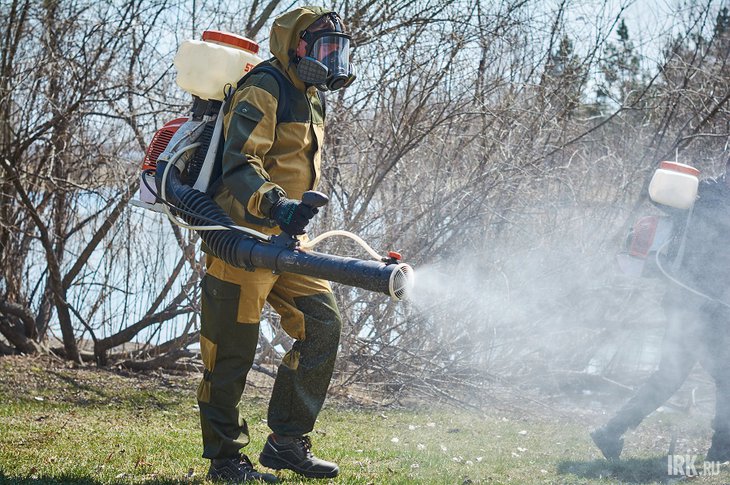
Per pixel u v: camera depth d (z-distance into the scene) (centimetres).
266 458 586
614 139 1376
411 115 1171
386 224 1185
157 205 562
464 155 1218
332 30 539
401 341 1209
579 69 1284
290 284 564
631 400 717
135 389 1091
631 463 733
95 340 1226
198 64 542
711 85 1317
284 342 1191
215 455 566
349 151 1212
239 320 548
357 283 456
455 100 1188
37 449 700
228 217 520
